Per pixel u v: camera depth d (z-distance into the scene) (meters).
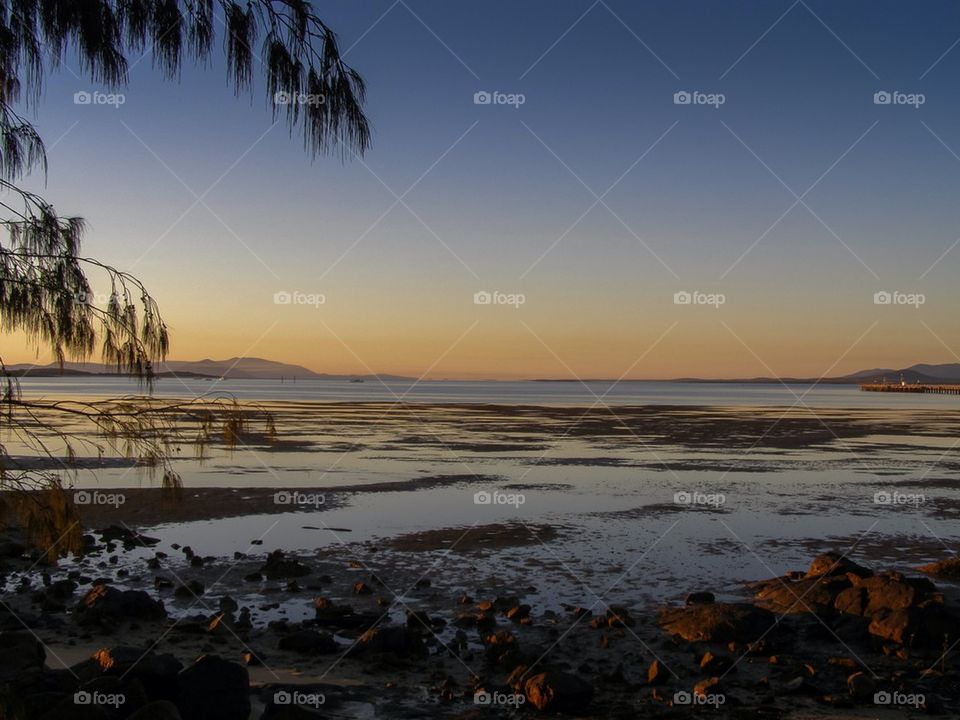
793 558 16.64
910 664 10.32
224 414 5.19
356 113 5.02
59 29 4.82
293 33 4.95
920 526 20.30
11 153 4.96
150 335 5.16
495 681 9.57
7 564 15.20
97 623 11.45
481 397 154.00
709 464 34.06
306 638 10.59
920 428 59.69
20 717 6.01
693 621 11.59
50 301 4.98
